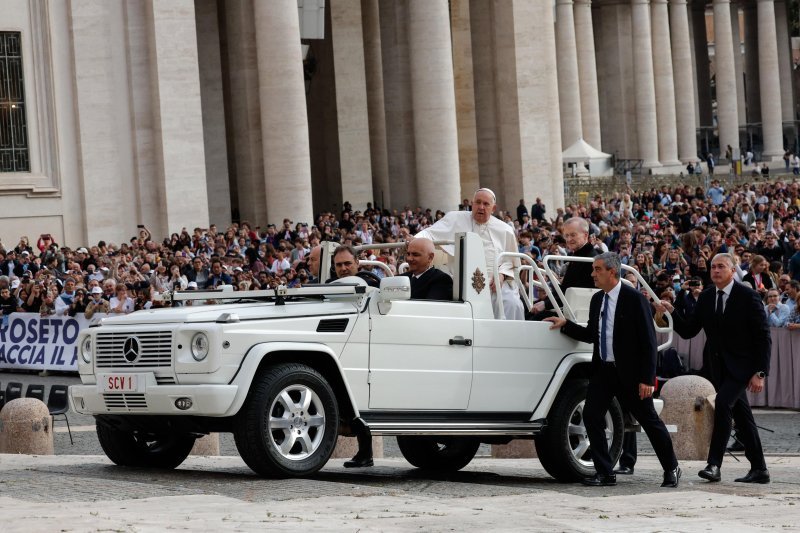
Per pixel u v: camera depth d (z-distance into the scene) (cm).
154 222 7725
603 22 19350
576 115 16788
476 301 2722
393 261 5869
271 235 7462
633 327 2675
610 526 2084
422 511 2180
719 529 2073
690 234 6056
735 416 2850
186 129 7738
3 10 7312
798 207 9975
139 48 7700
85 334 2623
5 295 5881
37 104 7406
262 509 2152
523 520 2094
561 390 2806
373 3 11394
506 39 11081
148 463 2772
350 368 2552
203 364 2430
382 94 11406
